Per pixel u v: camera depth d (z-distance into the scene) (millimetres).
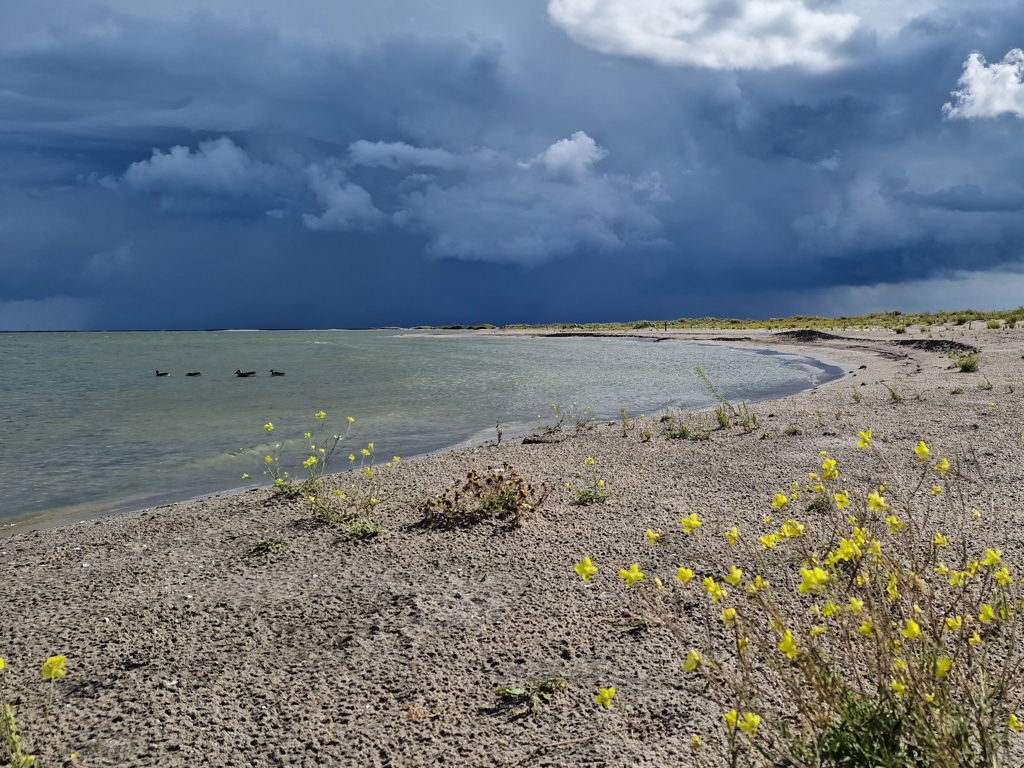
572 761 2930
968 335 27609
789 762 2418
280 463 10359
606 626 4207
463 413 15391
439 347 50375
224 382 23594
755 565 4945
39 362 36438
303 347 54312
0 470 10008
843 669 3145
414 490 7855
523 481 7762
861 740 2330
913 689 2240
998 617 2838
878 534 5117
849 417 11734
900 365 22250
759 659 3559
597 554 5539
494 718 3295
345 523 6539
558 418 14273
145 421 14555
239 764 3012
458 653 3949
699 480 7945
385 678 3699
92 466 10242
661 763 2871
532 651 3941
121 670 3869
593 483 7965
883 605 2709
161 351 48719
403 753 3047
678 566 5164
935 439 9383
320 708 3428
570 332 68500
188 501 8188
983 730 2150
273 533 6340
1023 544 5059
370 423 14039
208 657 3996
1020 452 8289
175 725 3305
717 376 23000
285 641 4180
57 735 3248
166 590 5059
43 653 4113
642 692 3443
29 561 5891
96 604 4840
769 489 7359
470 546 5824
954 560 4695
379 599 4766
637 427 12258
